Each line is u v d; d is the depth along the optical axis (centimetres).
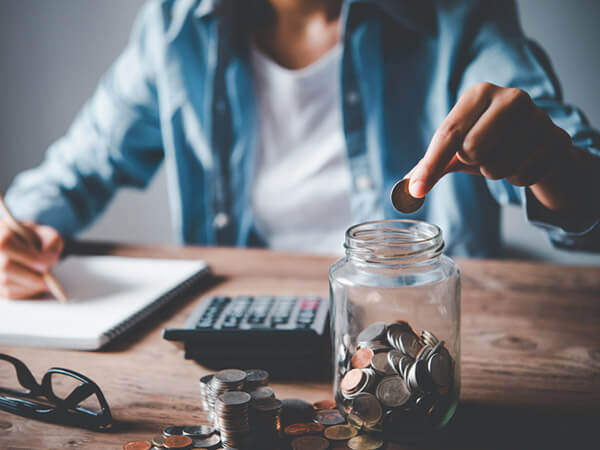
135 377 54
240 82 138
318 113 137
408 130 128
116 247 97
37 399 50
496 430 44
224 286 77
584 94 149
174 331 54
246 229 142
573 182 62
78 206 128
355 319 45
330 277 48
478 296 72
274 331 53
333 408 47
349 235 46
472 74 120
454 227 128
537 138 49
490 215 129
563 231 69
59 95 186
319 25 134
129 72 144
